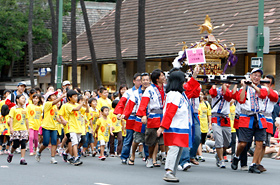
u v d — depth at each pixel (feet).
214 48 75.56
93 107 87.45
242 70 126.00
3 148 92.73
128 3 181.68
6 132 90.07
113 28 175.52
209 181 54.90
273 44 110.93
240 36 123.85
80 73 183.93
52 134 74.33
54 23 172.24
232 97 63.36
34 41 220.64
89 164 72.90
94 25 185.98
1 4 208.13
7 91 105.19
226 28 131.54
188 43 137.28
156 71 66.33
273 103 63.26
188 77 61.11
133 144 71.87
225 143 69.36
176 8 156.87
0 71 242.37
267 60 122.83
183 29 145.38
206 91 88.84
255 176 59.77
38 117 89.35
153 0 169.17
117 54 128.88
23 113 73.46
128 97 73.97
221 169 66.80
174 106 50.14
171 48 139.13
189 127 51.80
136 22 168.66
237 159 65.36
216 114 68.28
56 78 138.62
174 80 51.01
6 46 211.20
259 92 61.26
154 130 67.15
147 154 72.69
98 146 90.99
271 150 90.33
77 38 185.57
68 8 218.38
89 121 85.81
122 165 71.51
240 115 63.10
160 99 66.85
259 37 85.25
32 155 87.71
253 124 62.39
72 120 71.77
